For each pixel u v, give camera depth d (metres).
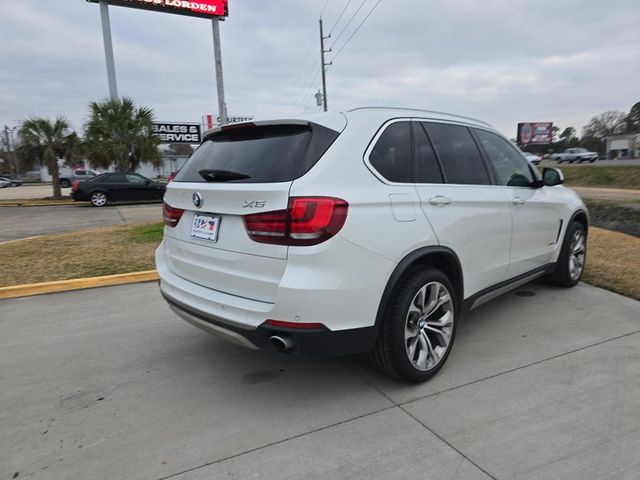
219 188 2.71
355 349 2.62
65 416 2.75
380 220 2.63
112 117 19.58
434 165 3.17
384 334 2.82
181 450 2.40
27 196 26.55
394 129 3.00
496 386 2.98
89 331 4.12
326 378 3.16
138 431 2.58
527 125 62.28
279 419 2.67
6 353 3.67
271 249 2.48
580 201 5.01
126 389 3.07
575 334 3.80
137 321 4.37
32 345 3.82
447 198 3.08
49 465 2.31
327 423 2.62
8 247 7.52
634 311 4.32
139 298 5.09
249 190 2.54
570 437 2.44
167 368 3.37
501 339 3.73
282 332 2.44
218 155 3.08
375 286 2.61
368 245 2.56
